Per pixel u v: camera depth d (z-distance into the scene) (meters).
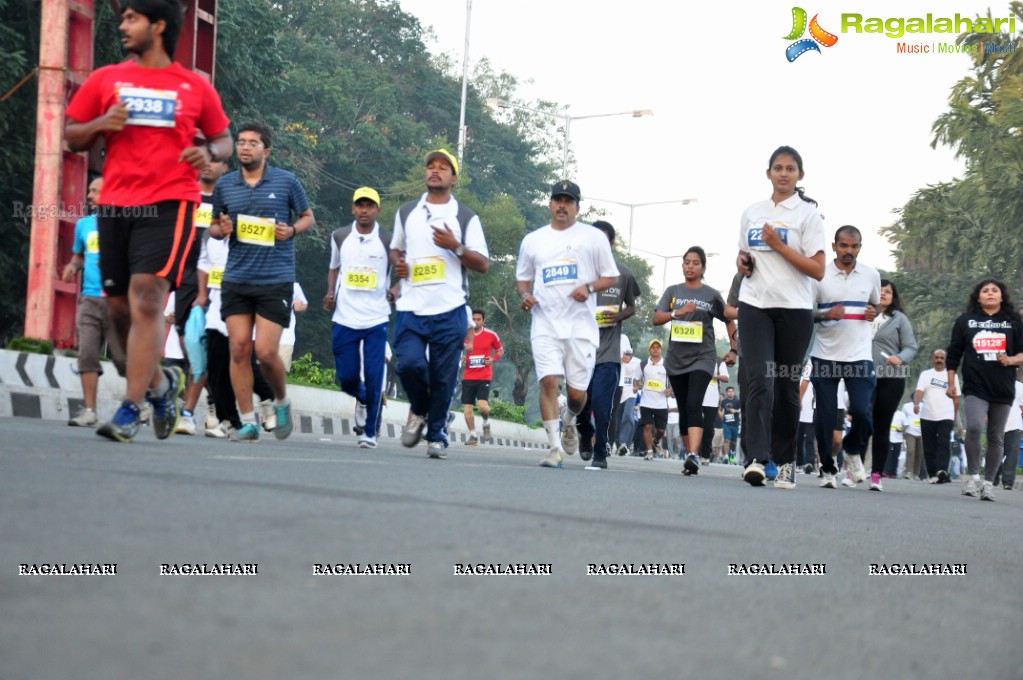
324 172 87.81
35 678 3.22
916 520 12.56
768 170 16.97
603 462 21.05
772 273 16.81
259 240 16.81
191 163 11.84
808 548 8.27
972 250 68.56
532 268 17.81
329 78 94.25
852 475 21.06
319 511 7.16
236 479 8.86
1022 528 13.04
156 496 7.26
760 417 16.81
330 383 41.59
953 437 51.53
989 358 20.39
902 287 74.62
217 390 19.80
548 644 4.09
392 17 114.75
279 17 60.72
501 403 65.19
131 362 12.44
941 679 4.34
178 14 12.12
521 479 12.58
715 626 4.79
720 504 11.53
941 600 6.51
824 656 4.45
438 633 4.12
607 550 6.80
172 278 12.20
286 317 17.11
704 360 21.91
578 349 17.66
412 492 9.19
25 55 41.06
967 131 63.94
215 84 56.31
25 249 41.44
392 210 84.94
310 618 4.21
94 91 12.05
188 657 3.51
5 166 39.94
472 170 120.06
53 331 25.38
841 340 20.00
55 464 8.98
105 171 12.14
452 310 17.95
